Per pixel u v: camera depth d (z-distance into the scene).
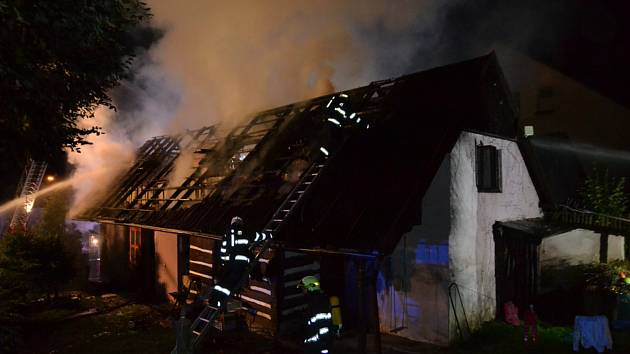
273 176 10.64
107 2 5.96
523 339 8.84
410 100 10.61
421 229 9.25
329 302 6.63
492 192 10.30
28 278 12.13
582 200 14.87
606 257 14.05
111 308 12.72
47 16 5.08
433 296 8.98
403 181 8.27
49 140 6.55
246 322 10.30
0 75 4.77
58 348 9.33
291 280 10.05
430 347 8.76
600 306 8.38
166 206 12.67
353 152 9.89
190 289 12.32
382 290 9.81
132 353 8.92
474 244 9.55
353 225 7.70
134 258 15.44
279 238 8.31
